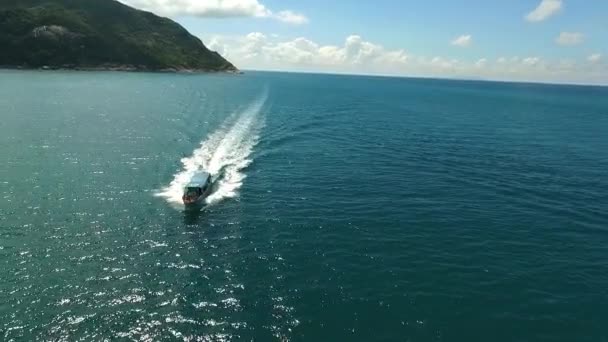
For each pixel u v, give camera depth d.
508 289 37.44
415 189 62.94
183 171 65.50
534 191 64.50
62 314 31.34
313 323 31.70
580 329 32.62
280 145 87.62
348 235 46.50
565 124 143.00
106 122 99.62
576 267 41.78
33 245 40.81
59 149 74.19
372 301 34.69
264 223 48.59
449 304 34.84
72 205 50.59
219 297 34.28
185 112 119.81
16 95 134.75
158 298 33.78
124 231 44.81
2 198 51.38
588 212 56.41
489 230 49.47
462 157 84.50
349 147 88.88
